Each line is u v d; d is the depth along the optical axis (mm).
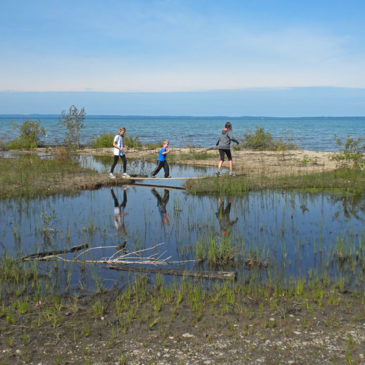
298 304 4691
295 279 5473
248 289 5082
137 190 12445
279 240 7242
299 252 6594
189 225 8305
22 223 8398
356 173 14172
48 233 7684
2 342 3885
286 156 21203
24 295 4957
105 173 15305
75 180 13516
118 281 5453
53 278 5543
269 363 3516
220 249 6387
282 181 13141
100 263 6137
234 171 15727
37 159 18453
